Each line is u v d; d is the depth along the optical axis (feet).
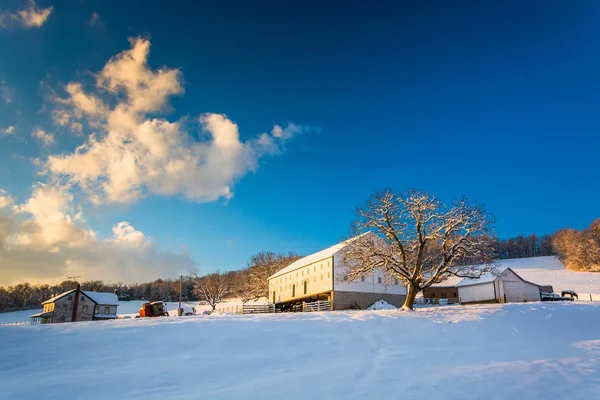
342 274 182.80
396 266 115.03
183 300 514.27
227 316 96.94
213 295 312.09
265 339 66.44
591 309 108.99
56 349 57.52
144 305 185.16
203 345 61.52
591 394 37.04
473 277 113.70
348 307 180.04
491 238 112.98
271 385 42.16
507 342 71.82
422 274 114.93
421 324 83.30
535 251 522.47
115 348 58.54
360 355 59.06
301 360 55.21
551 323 89.51
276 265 306.76
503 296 188.44
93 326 73.77
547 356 58.70
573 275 362.33
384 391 39.14
